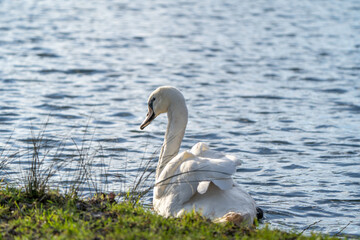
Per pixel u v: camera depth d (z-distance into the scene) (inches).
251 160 549.3
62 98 812.6
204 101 827.4
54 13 1978.3
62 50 1283.2
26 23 1696.6
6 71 1007.6
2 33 1486.2
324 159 555.2
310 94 888.9
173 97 388.5
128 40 1486.2
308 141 623.8
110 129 647.8
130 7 2256.4
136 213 320.5
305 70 1106.7
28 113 708.7
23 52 1227.2
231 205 318.3
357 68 1130.7
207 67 1135.0
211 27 1765.5
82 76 1005.8
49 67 1070.4
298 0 2549.2
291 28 1748.3
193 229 290.8
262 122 708.7
